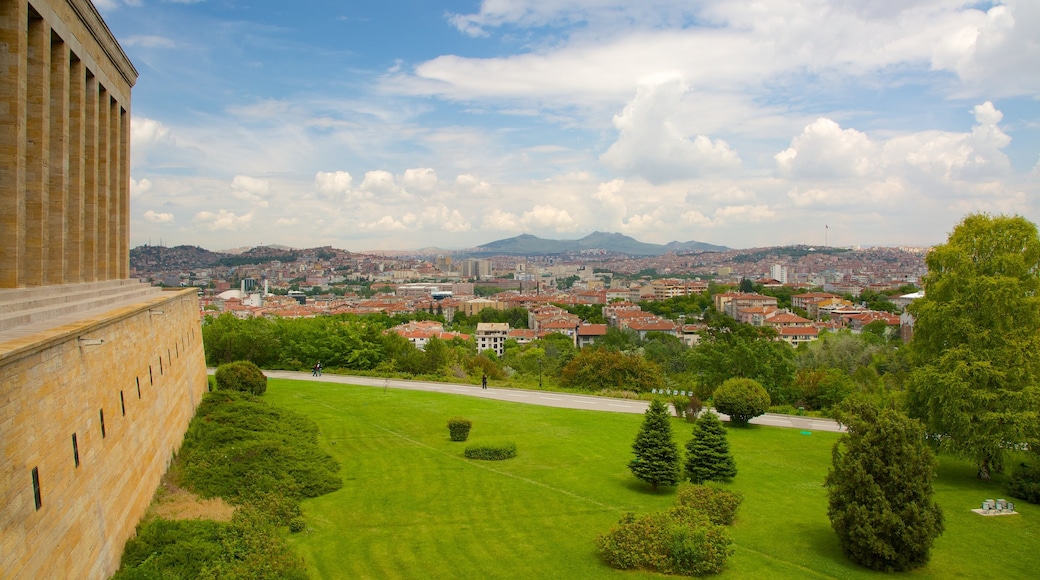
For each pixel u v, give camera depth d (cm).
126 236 3950
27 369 1409
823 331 13238
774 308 19238
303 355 7625
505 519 2970
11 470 1298
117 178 3678
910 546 2503
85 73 3020
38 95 2458
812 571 2545
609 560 2531
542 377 8162
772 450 4462
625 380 7156
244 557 2138
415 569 2411
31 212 2461
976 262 3988
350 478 3491
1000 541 2889
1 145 2267
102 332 2016
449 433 4591
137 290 3700
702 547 2469
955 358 3734
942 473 4012
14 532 1295
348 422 4803
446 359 7988
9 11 2264
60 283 2658
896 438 2572
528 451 4188
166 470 2986
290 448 3616
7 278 2273
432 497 3231
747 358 6381
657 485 3469
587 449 4284
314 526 2792
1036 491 3409
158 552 2070
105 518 1892
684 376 8438
